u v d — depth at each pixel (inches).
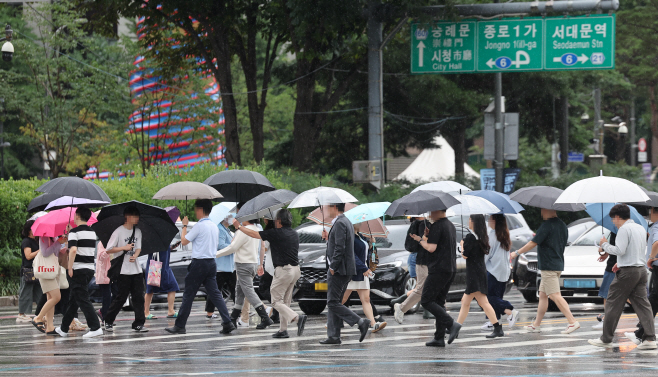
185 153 2743.6
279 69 3056.1
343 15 2085.4
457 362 702.5
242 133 3503.9
